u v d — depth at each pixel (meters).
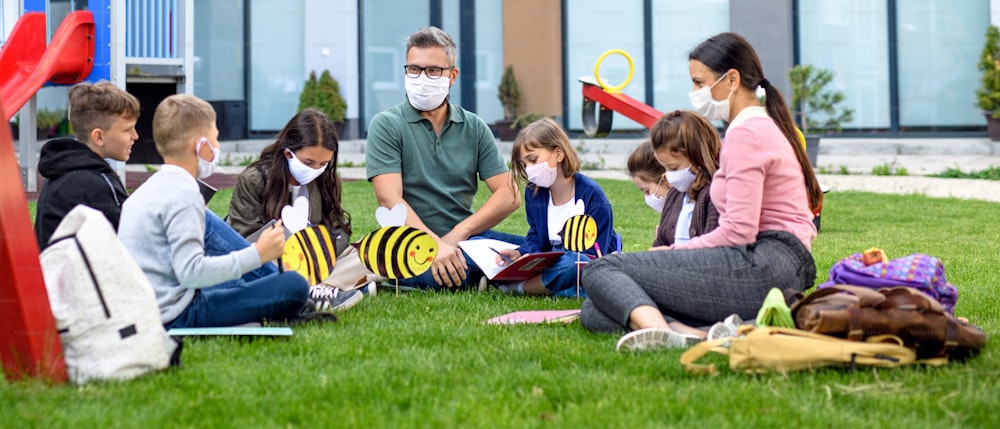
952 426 2.76
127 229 3.78
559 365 3.49
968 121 16.75
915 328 3.35
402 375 3.33
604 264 3.90
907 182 12.67
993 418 2.80
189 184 3.76
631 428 2.74
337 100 18.81
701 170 4.30
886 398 2.99
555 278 5.01
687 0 18.12
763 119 3.94
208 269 3.68
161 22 10.84
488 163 5.66
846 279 3.76
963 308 4.60
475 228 5.46
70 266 3.19
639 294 3.78
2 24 10.28
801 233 3.92
